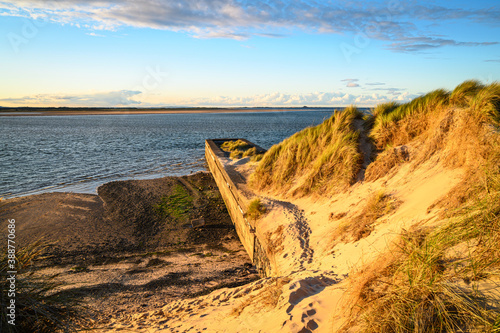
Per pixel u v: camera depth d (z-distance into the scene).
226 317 4.47
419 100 8.77
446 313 2.23
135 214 14.06
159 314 5.80
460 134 6.18
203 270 9.05
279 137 49.38
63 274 8.56
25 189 17.86
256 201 10.00
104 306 6.75
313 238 7.32
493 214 3.01
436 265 2.80
